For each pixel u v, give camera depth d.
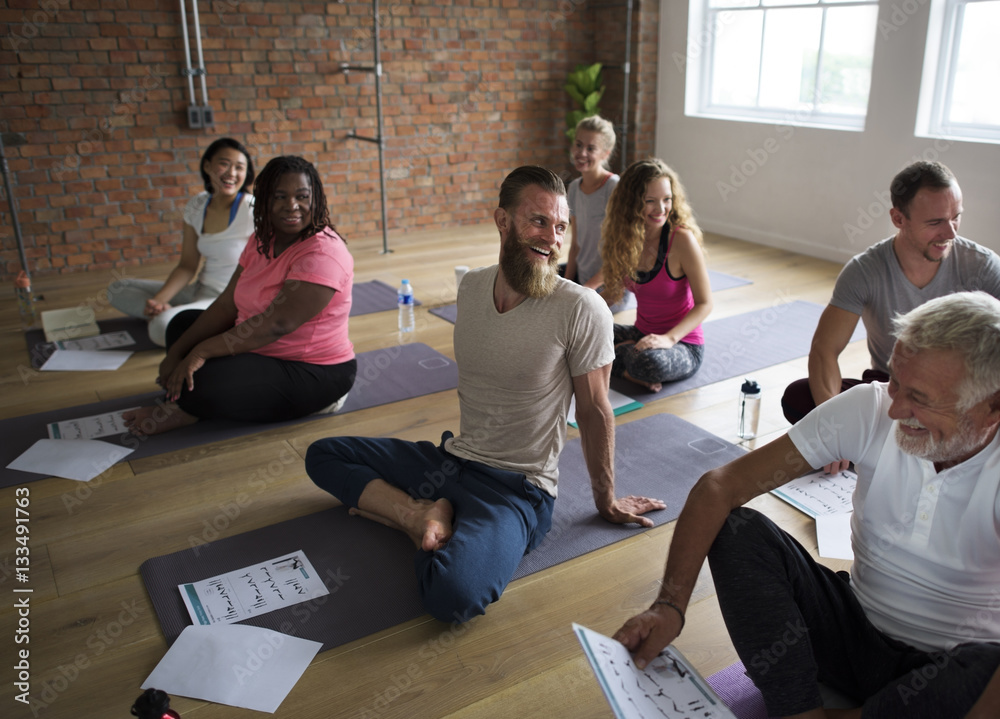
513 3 6.14
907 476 1.27
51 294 4.67
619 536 2.15
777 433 2.78
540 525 2.02
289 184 2.58
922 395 1.13
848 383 2.50
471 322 1.94
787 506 2.28
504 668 1.69
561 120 6.66
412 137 6.09
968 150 4.39
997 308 1.11
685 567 1.34
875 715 1.23
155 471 2.56
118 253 5.29
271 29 5.37
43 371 3.43
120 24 4.93
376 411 3.01
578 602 1.90
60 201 5.05
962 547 1.24
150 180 5.26
